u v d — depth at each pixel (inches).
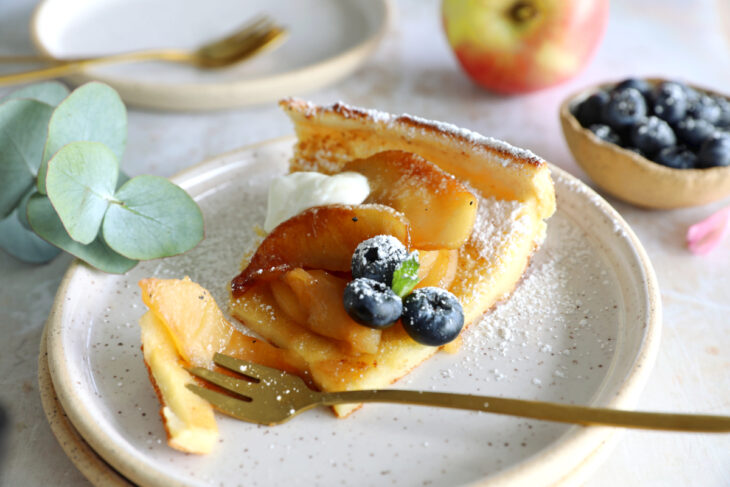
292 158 15.8
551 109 19.7
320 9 22.5
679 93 17.0
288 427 12.9
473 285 13.9
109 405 13.1
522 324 14.0
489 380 13.3
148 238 14.8
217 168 16.4
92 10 22.2
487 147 14.4
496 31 18.7
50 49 19.9
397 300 13.0
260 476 12.4
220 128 19.1
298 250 14.1
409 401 12.6
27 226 15.3
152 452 12.6
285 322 13.9
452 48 19.7
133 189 14.9
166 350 13.3
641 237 16.5
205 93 18.8
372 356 13.4
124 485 12.3
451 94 20.2
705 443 13.4
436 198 13.9
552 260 14.8
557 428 12.6
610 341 13.6
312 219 14.0
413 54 22.0
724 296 15.4
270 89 19.0
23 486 12.9
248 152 16.6
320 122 15.4
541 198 14.3
